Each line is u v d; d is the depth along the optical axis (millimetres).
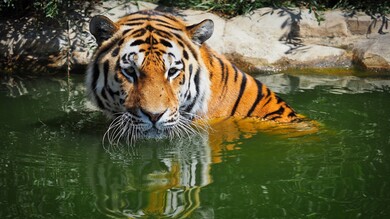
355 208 5871
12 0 12344
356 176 6668
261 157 7250
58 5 12570
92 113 9148
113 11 12852
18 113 9125
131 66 7301
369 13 13336
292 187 6391
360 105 9445
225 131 8109
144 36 7465
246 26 13000
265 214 5762
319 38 13070
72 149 7531
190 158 7238
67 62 11867
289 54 12328
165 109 7117
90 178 6621
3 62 12047
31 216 5676
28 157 7230
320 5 14055
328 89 10523
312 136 7980
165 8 13211
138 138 7742
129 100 7277
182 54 7551
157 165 7027
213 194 6211
